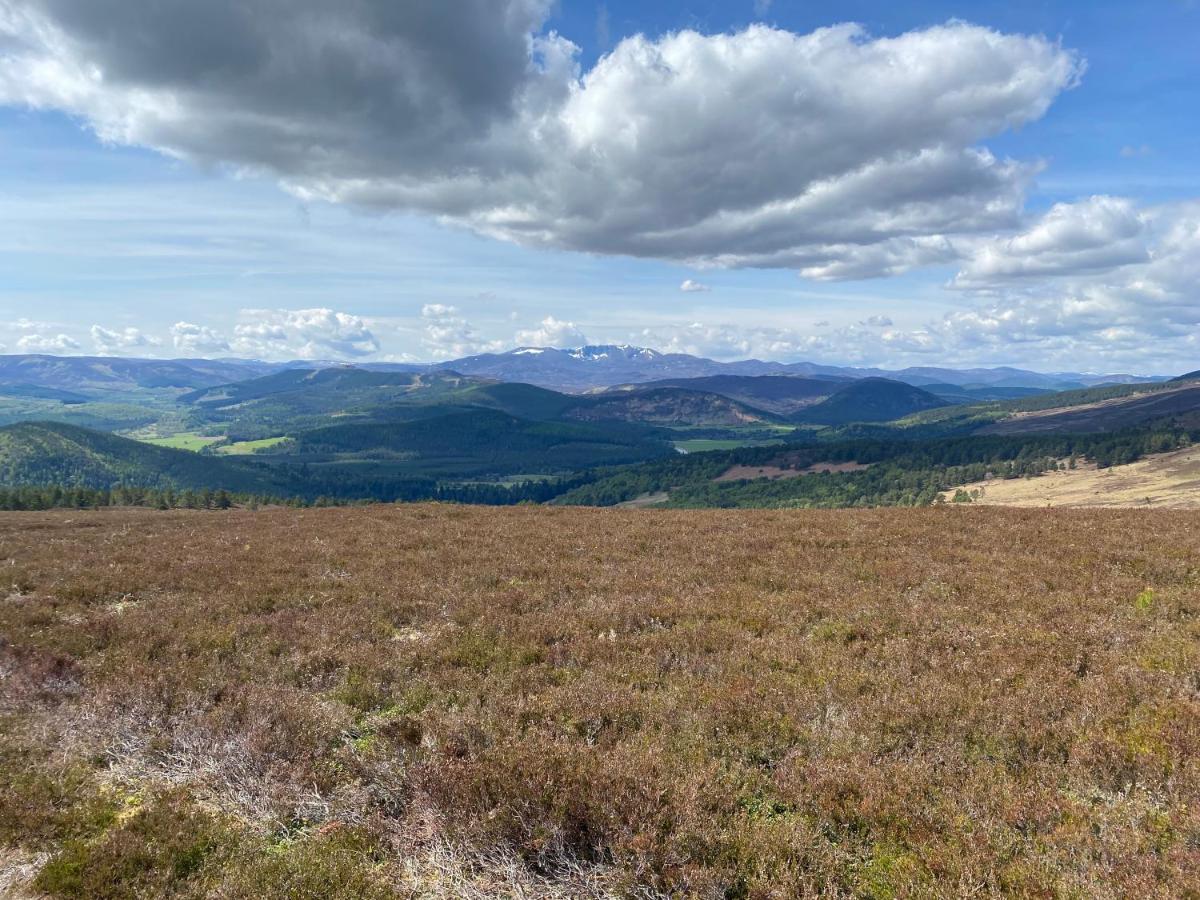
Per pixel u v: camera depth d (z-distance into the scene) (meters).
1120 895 4.74
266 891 5.09
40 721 8.37
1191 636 10.12
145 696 8.84
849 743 7.20
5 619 13.01
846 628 11.18
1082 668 9.23
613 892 5.18
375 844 5.87
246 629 12.23
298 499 108.56
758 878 5.15
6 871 5.66
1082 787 6.38
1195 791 6.02
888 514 25.70
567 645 10.90
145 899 5.26
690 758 7.00
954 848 5.34
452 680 9.55
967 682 8.68
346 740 7.95
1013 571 14.76
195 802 6.70
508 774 6.29
